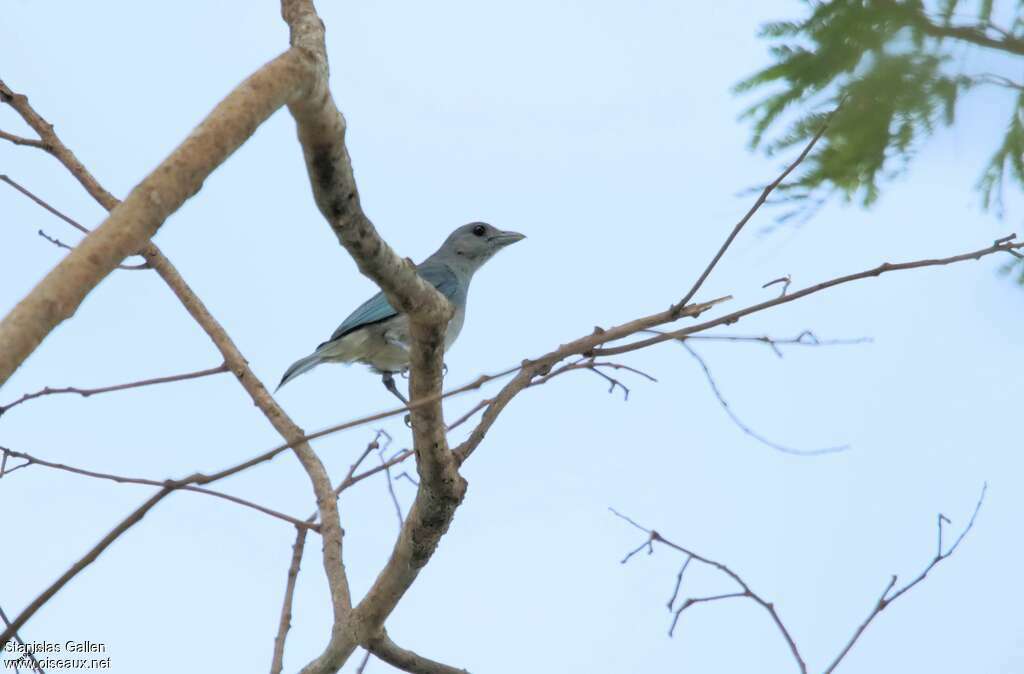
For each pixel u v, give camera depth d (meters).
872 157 7.22
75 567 5.84
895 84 6.89
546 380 10.77
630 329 10.98
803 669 10.12
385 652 12.88
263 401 12.71
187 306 13.15
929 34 6.86
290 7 8.77
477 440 11.88
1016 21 6.73
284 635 10.87
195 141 6.44
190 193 6.32
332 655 12.03
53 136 12.71
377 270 10.08
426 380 11.25
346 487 12.39
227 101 6.86
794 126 7.45
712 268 10.91
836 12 7.09
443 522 11.88
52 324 5.41
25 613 5.71
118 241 5.81
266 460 6.44
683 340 10.75
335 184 8.98
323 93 8.02
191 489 6.21
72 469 9.52
